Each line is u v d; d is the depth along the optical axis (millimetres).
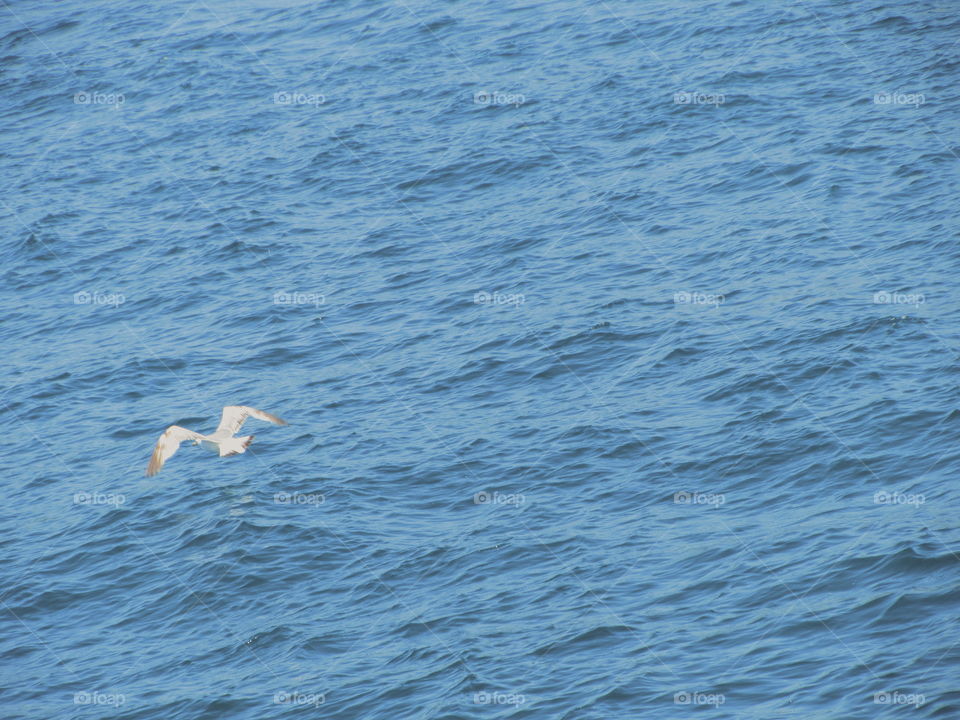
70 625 31562
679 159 54719
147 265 53812
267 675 28172
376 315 46156
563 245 49062
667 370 38719
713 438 34656
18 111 74062
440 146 59750
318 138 63125
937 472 31234
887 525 29359
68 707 28422
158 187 61281
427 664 27391
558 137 58500
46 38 84812
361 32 76750
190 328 47781
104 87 75438
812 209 48094
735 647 26250
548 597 29156
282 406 40625
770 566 28734
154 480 37406
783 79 60781
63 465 39406
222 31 80938
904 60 60875
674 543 30469
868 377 36000
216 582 31656
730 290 43250
